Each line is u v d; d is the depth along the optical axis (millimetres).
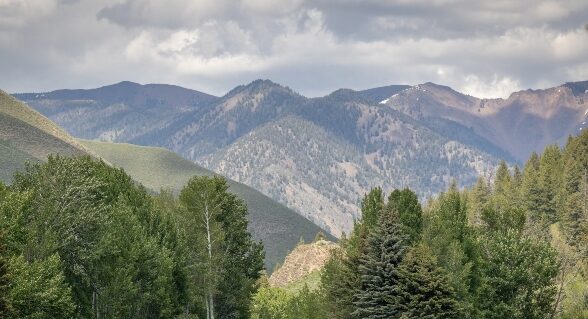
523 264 74438
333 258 80438
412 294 71125
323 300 79312
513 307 73062
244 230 81188
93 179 66625
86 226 62219
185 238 74438
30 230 55062
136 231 64562
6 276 47812
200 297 73500
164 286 65125
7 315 47375
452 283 71000
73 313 59375
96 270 62031
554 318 85125
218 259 74438
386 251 72625
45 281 51906
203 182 77312
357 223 80875
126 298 60500
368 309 71500
